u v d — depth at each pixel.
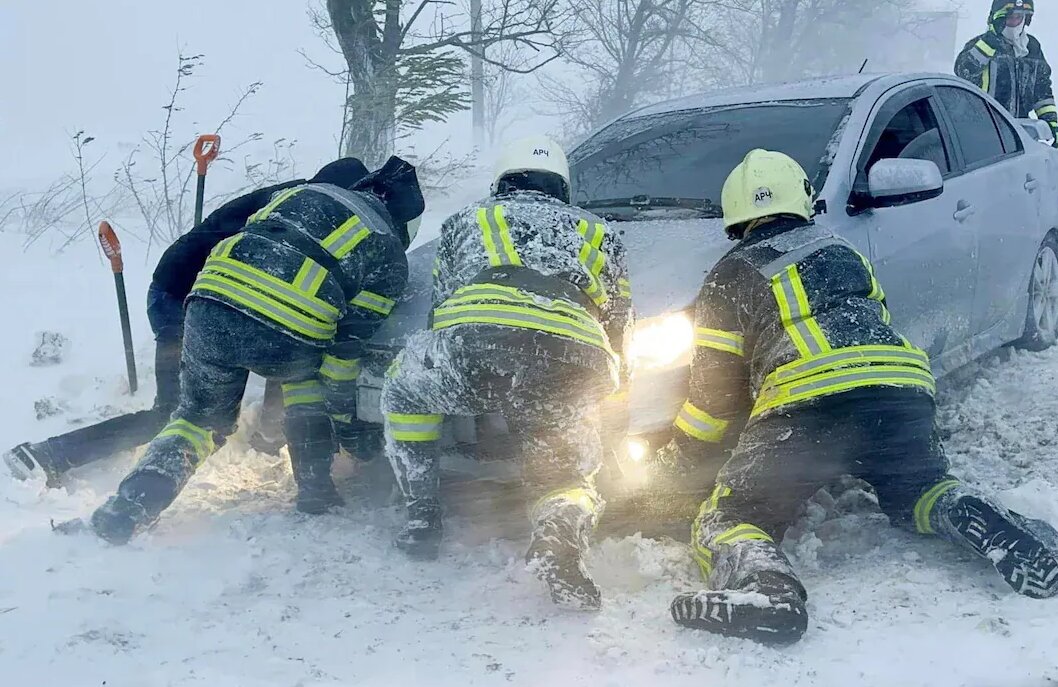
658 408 3.88
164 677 2.95
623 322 3.70
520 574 3.71
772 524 3.57
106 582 3.59
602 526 3.96
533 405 3.48
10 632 3.20
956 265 5.11
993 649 2.99
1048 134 7.12
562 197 3.82
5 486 4.50
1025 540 3.29
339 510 4.32
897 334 3.57
